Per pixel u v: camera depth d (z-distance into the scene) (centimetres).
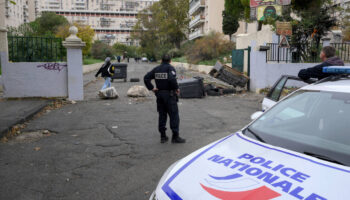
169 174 223
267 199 168
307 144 233
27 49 1109
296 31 1395
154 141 580
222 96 1232
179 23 6444
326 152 218
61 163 461
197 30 5541
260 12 1789
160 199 199
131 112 875
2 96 1116
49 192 362
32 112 801
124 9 18088
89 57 4734
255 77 1292
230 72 1298
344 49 1390
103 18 15850
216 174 201
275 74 1300
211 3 4628
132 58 10469
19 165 452
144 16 7162
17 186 378
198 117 815
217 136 618
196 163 223
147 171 428
